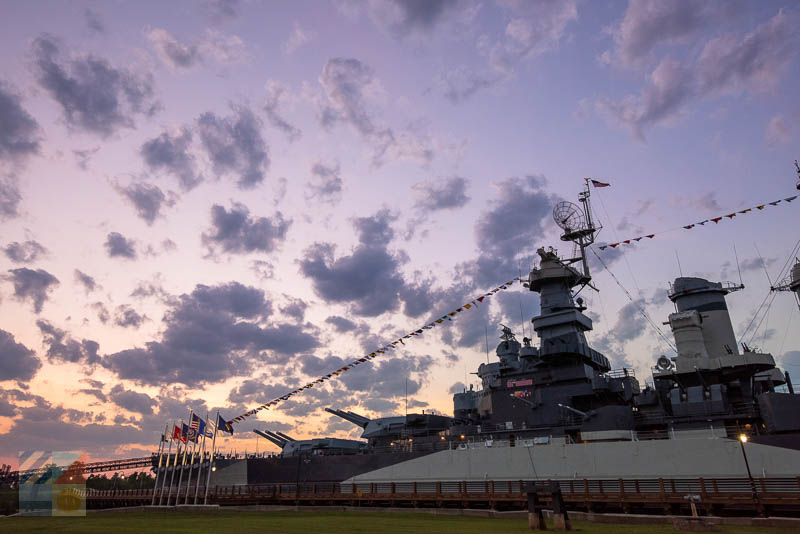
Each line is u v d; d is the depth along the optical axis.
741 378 35.56
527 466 35.44
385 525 26.83
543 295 45.00
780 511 26.59
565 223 48.03
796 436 29.06
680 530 23.61
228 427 46.34
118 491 56.47
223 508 41.19
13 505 44.44
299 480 42.91
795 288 36.50
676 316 37.97
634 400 37.28
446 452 38.56
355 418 54.72
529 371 42.84
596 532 22.81
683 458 31.34
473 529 24.38
